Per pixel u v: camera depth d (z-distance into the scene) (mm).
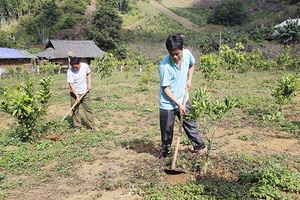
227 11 63844
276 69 22219
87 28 47219
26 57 34625
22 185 4688
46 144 6406
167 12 74875
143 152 5801
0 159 5582
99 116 9023
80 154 5777
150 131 7246
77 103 7266
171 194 4055
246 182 4258
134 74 24375
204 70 13711
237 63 14914
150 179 4547
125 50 43438
